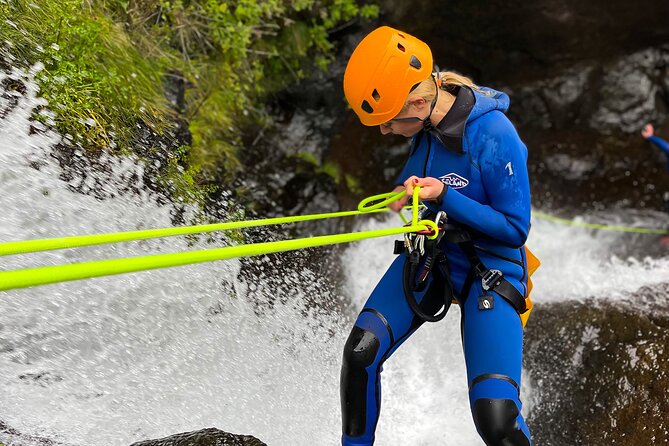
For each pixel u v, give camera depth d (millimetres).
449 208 2488
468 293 2697
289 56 5676
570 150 7016
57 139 3236
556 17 6352
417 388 3945
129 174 3496
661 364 3590
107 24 4043
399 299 2727
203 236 3684
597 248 6250
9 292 2705
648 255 6047
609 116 6941
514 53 6633
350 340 2688
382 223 5688
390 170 6195
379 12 6066
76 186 3197
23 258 2842
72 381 2719
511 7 6246
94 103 3527
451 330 4316
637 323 4035
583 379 3818
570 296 4852
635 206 6910
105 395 2762
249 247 1890
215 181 4301
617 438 3428
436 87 2541
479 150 2510
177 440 2510
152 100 4027
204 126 4590
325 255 4848
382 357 2686
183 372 3088
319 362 3707
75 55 3613
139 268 1623
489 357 2531
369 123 2561
